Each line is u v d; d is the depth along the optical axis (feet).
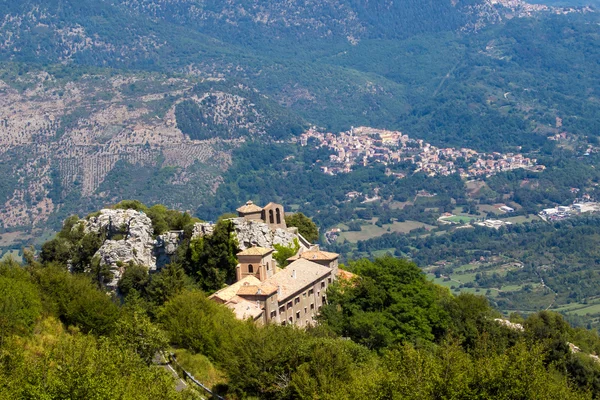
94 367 395.96
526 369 458.50
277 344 474.08
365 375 454.81
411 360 447.83
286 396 451.53
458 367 450.30
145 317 536.42
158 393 402.93
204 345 540.11
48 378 381.81
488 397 444.55
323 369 452.76
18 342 461.78
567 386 504.43
